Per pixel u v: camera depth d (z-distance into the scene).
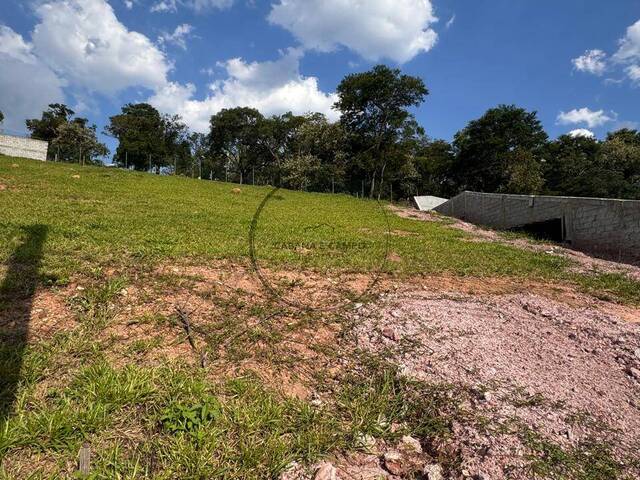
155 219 11.12
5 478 2.10
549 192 51.50
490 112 55.75
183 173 78.19
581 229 14.22
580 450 2.71
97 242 7.19
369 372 3.63
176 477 2.26
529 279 8.04
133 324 4.02
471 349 4.04
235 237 9.34
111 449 2.38
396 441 2.84
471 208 24.94
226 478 2.30
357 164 53.56
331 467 2.43
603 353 4.32
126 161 75.12
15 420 2.43
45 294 4.45
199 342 3.84
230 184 30.64
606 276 8.74
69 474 2.19
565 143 61.78
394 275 7.29
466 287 6.90
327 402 3.20
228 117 70.19
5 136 44.41
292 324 4.49
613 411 3.22
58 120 80.25
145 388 2.88
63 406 2.60
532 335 4.65
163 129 81.81
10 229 7.47
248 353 3.74
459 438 2.79
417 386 3.36
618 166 55.50
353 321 4.69
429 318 4.77
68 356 3.27
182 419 2.66
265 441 2.60
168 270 5.92
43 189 15.52
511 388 3.37
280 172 49.50
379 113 57.41
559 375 3.71
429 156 65.62
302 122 60.44
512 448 2.65
